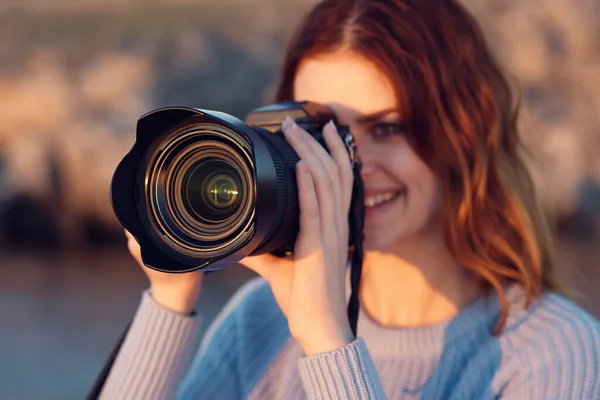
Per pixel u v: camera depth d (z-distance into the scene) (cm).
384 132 156
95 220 830
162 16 993
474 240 157
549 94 863
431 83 154
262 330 170
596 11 913
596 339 139
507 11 913
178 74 868
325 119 144
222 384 168
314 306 132
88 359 521
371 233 157
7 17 1022
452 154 156
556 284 165
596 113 847
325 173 133
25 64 891
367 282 163
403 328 156
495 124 163
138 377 152
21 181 827
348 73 153
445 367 149
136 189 125
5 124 852
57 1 1066
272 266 140
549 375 138
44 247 828
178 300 155
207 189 120
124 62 877
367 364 132
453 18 161
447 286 158
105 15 1007
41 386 485
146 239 123
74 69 877
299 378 160
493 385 143
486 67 166
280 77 172
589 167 823
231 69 878
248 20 973
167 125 123
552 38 893
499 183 162
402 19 154
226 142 119
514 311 150
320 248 132
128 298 652
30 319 598
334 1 157
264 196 114
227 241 117
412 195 156
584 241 788
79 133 831
